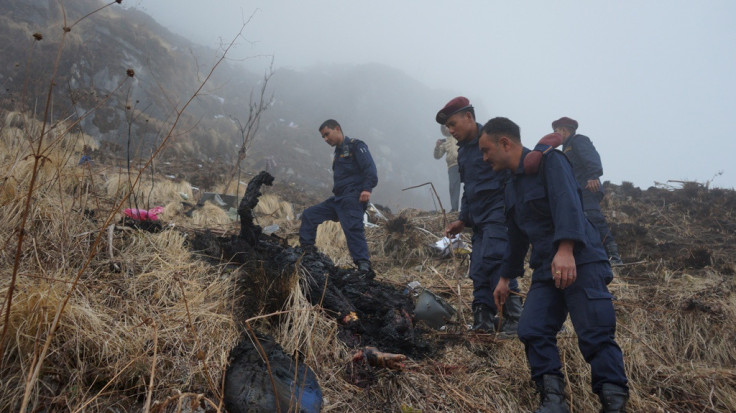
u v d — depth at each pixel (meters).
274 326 2.71
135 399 1.90
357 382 2.43
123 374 1.95
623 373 2.06
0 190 2.71
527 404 2.54
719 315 3.62
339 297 3.06
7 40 13.84
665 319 3.60
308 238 4.41
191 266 3.00
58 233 2.72
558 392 2.16
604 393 2.03
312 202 9.73
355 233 4.31
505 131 2.40
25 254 2.47
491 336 3.10
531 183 2.33
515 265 2.66
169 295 2.62
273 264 3.17
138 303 2.43
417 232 6.12
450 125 3.42
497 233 3.21
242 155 8.34
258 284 2.88
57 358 1.91
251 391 1.93
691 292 4.10
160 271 2.77
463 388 2.53
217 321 2.41
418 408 2.32
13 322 1.88
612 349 2.07
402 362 2.60
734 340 3.35
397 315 3.06
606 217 7.66
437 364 2.73
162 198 6.23
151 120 14.37
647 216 7.77
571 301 2.17
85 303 2.16
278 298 2.81
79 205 3.17
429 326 3.30
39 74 12.88
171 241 3.25
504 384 2.63
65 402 1.77
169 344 2.19
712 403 2.64
